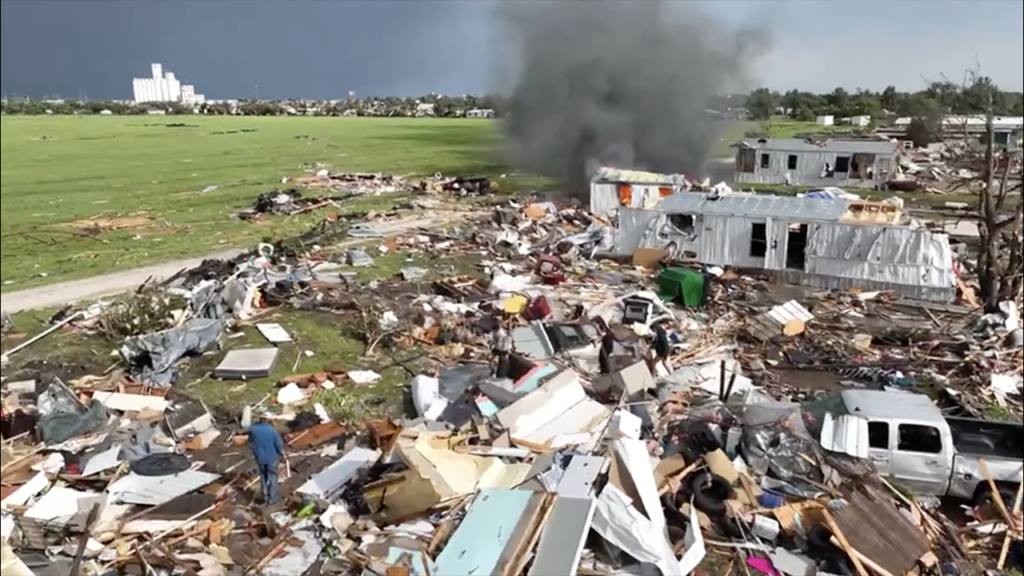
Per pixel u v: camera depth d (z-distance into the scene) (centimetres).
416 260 3625
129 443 1725
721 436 1608
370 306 2767
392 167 7550
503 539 1250
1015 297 2862
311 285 3036
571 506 1302
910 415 1562
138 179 6206
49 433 1728
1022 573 1348
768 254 3325
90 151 7869
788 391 2134
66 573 1219
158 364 2116
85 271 3284
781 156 6297
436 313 2706
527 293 3016
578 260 3603
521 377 1950
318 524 1411
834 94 13562
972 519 1511
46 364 2192
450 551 1235
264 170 7081
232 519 1428
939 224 4428
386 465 1545
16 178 5691
